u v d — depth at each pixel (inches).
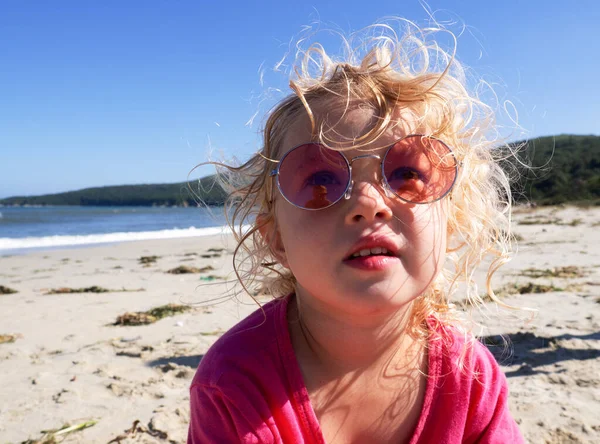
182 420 31.2
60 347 49.4
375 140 11.8
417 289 11.6
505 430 13.4
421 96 12.6
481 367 13.5
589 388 33.0
